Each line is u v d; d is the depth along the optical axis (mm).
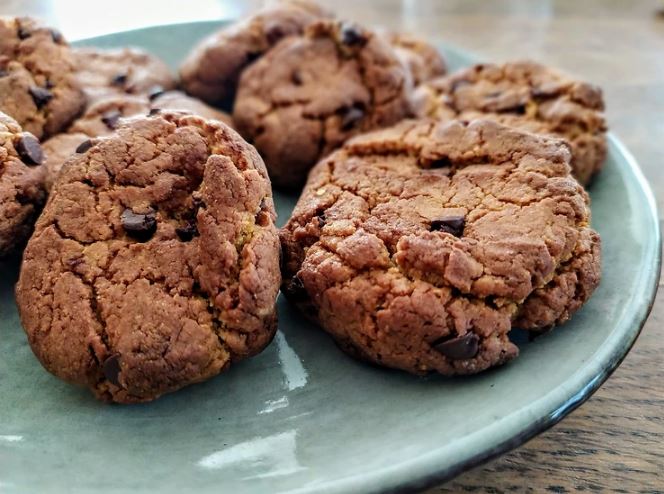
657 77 251
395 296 123
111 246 129
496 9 307
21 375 133
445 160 152
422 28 290
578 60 263
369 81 184
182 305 123
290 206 180
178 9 296
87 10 289
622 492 124
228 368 130
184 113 143
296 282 136
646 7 304
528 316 128
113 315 122
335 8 307
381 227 134
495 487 125
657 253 146
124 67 192
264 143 182
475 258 125
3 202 138
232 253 124
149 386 121
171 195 133
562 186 136
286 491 105
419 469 105
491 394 119
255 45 199
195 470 114
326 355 136
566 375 119
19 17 177
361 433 119
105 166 134
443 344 121
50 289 126
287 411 126
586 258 132
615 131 222
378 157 160
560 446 131
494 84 192
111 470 115
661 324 156
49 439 120
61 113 168
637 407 138
